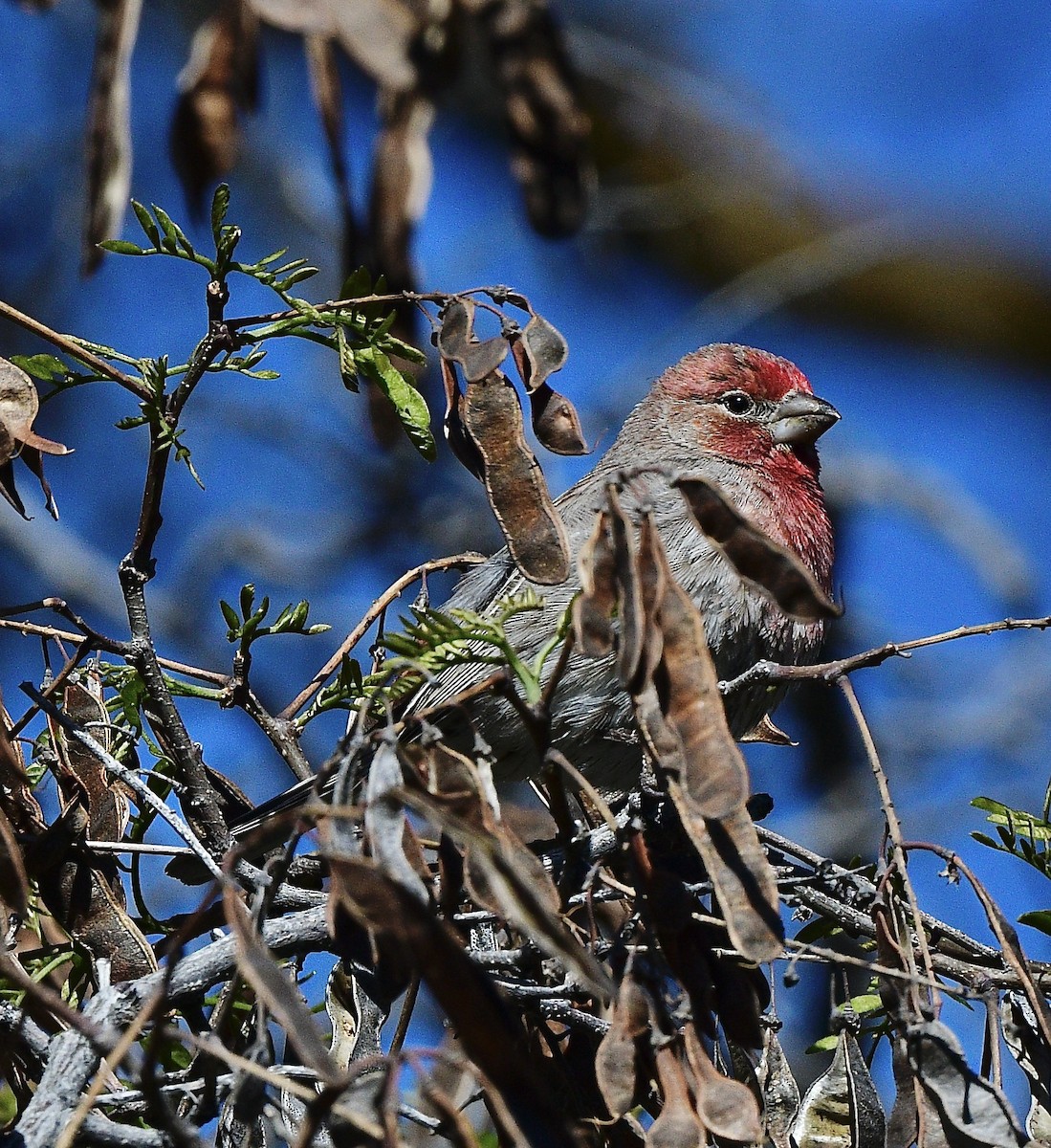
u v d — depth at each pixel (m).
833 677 7.18
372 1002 7.49
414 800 5.75
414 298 7.74
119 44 8.88
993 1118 6.42
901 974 6.56
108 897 7.80
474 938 8.00
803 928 8.27
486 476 7.47
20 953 7.92
